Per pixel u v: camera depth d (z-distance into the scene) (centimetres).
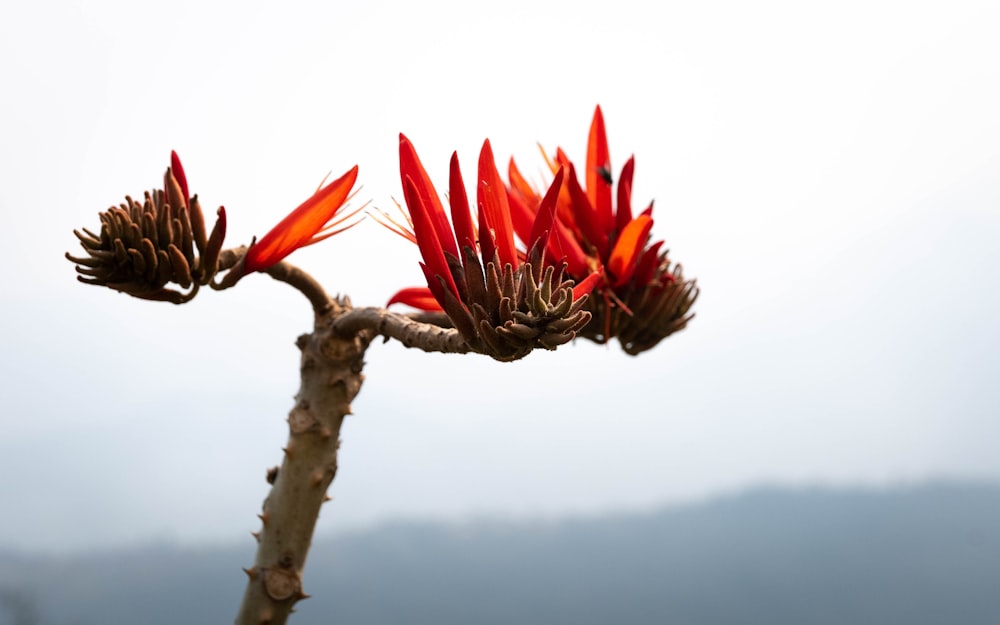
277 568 94
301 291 95
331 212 90
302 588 94
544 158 101
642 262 100
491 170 82
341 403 95
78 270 88
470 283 81
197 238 89
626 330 101
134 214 89
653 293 100
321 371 95
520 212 94
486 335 80
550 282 80
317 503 95
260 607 94
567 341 80
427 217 80
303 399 95
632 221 97
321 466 95
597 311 99
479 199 82
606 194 100
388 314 92
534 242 82
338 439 96
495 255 81
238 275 90
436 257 81
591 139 101
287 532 94
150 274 89
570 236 98
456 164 80
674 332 102
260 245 90
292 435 95
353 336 95
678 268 103
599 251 99
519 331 79
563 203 100
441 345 88
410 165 82
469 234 81
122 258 88
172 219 89
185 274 89
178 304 90
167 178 90
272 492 95
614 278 99
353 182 90
